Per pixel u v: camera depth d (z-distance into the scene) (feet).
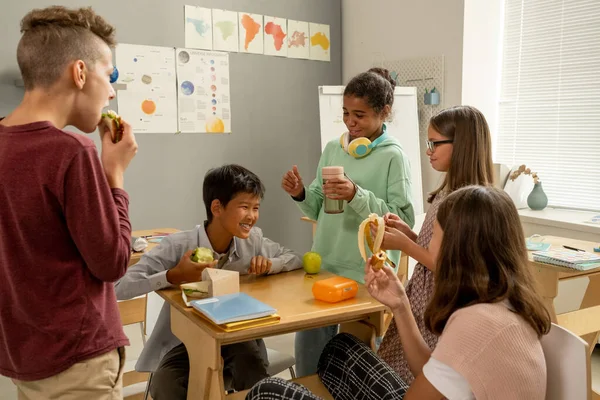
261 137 13.64
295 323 4.89
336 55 14.84
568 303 8.59
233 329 4.61
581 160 11.99
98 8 11.10
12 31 10.32
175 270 5.57
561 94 12.18
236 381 6.39
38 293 3.84
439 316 3.94
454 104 12.47
